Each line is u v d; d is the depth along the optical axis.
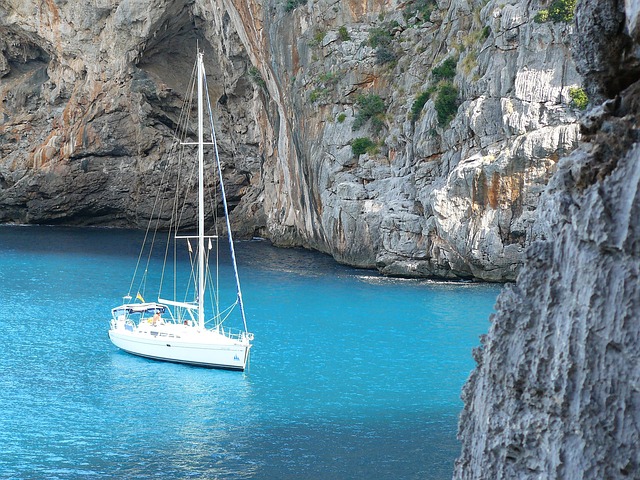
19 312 43.81
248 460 23.58
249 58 72.25
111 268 58.41
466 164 49.12
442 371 32.94
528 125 47.06
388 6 60.75
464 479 5.49
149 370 33.56
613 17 5.02
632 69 5.07
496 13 49.56
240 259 62.66
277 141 71.19
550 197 5.26
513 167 47.19
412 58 59.16
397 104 58.50
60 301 46.88
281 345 37.28
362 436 25.55
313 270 56.94
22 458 23.64
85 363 34.47
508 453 4.95
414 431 25.98
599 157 4.83
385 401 29.22
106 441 25.16
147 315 43.88
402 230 53.47
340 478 22.28
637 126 4.76
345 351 36.09
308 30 62.78
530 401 4.87
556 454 4.57
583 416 4.45
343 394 30.08
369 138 59.28
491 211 48.50
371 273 55.47
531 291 5.02
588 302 4.45
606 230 4.42
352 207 57.56
